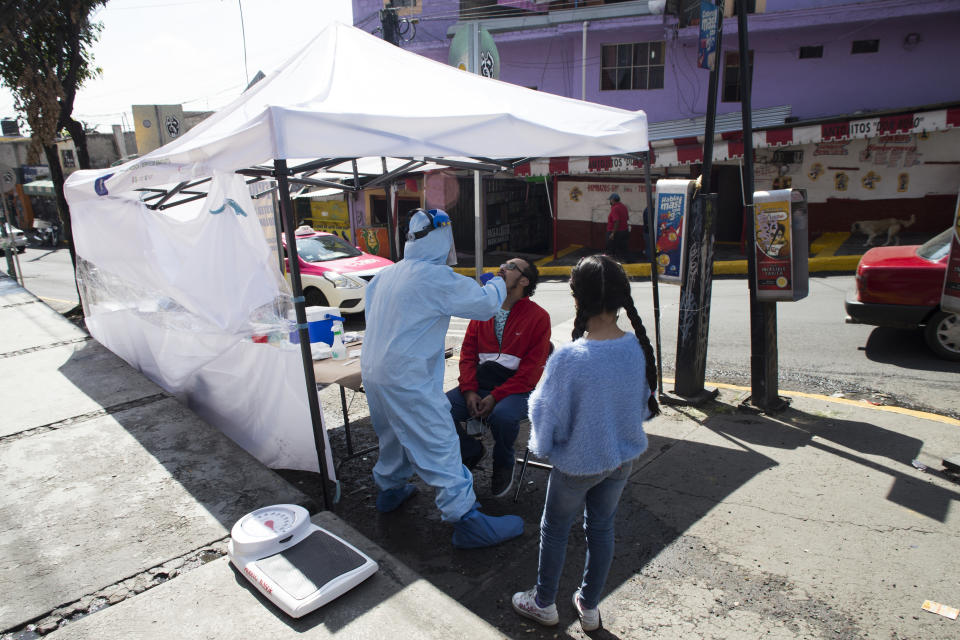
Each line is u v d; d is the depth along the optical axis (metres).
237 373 4.07
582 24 16.05
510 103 4.12
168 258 4.34
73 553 2.79
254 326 3.76
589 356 2.21
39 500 3.25
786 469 3.91
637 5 15.47
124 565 2.70
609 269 2.22
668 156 13.30
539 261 15.84
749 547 3.15
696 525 3.37
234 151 3.04
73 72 9.24
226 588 2.53
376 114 3.16
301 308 3.22
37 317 7.73
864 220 14.51
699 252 4.82
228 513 3.10
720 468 3.98
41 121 8.68
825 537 3.20
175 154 3.42
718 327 7.88
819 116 15.18
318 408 3.37
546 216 18.48
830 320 7.90
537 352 3.71
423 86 3.99
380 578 2.57
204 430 4.08
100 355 5.91
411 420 3.11
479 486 3.98
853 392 5.41
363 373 3.21
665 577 2.95
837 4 14.32
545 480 4.01
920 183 13.92
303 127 2.92
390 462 3.44
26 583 2.59
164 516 3.07
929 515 3.34
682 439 4.43
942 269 6.08
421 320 3.07
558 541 2.47
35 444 3.94
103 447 3.87
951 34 13.85
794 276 4.63
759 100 15.59
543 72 17.45
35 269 20.08
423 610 2.39
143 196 5.07
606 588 2.89
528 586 2.94
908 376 5.78
